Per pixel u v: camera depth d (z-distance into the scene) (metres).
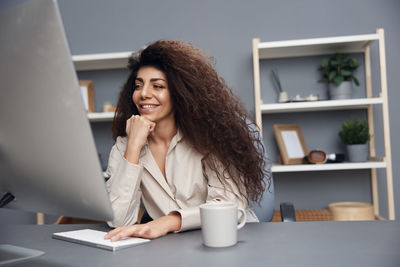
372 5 2.59
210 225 0.75
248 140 1.25
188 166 1.25
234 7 2.67
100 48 2.75
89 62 2.54
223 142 1.21
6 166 0.67
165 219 0.92
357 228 0.88
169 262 0.65
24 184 0.68
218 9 2.68
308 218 2.29
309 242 0.76
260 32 2.65
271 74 2.65
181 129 1.28
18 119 0.61
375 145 2.55
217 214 0.75
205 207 0.77
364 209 2.22
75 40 2.76
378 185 2.56
